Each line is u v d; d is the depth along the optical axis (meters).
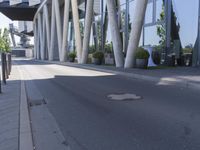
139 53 26.27
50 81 19.33
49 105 10.76
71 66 39.56
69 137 6.74
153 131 7.02
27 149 5.74
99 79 19.98
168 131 6.98
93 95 12.90
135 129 7.23
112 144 6.15
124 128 7.36
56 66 40.97
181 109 9.41
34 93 13.88
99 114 9.04
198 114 8.66
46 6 77.12
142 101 11.07
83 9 57.84
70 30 64.62
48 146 6.12
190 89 13.97
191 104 10.24
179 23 28.20
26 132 6.90
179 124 7.59
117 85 16.33
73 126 7.70
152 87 15.11
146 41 33.00
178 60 28.19
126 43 36.56
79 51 46.53
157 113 8.94
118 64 30.83
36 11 96.19
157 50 30.67
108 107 10.08
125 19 36.75
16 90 14.24
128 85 16.22
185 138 6.42
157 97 11.91
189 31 26.97
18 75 24.06
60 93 13.73
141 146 5.96
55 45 73.38
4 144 6.08
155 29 31.27
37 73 26.72
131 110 9.47
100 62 37.94
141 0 26.27
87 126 7.67
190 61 27.03
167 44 29.19
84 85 16.66
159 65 29.47
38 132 7.18
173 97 11.82
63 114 9.19
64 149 5.93
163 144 6.05
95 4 45.75
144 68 26.12
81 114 9.12
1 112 9.17
